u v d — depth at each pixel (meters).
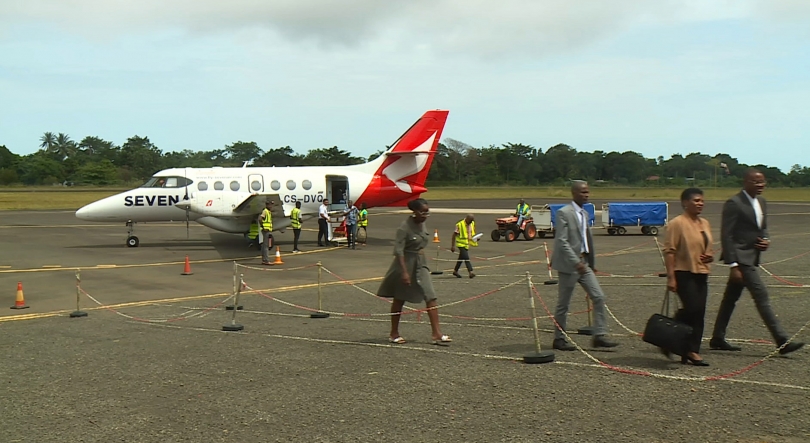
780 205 61.91
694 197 7.91
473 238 17.31
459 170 118.44
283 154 111.94
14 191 85.06
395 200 29.78
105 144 166.62
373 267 19.86
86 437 5.79
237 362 8.46
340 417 6.21
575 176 119.00
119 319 11.80
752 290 8.19
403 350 8.98
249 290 15.04
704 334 9.55
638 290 14.04
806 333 9.51
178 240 29.20
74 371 8.11
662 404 6.37
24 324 11.41
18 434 5.89
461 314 11.72
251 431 5.88
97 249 25.41
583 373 7.58
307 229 35.88
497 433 5.69
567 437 5.55
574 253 8.59
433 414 6.25
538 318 11.19
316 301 13.52
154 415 6.37
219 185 27.27
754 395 6.60
